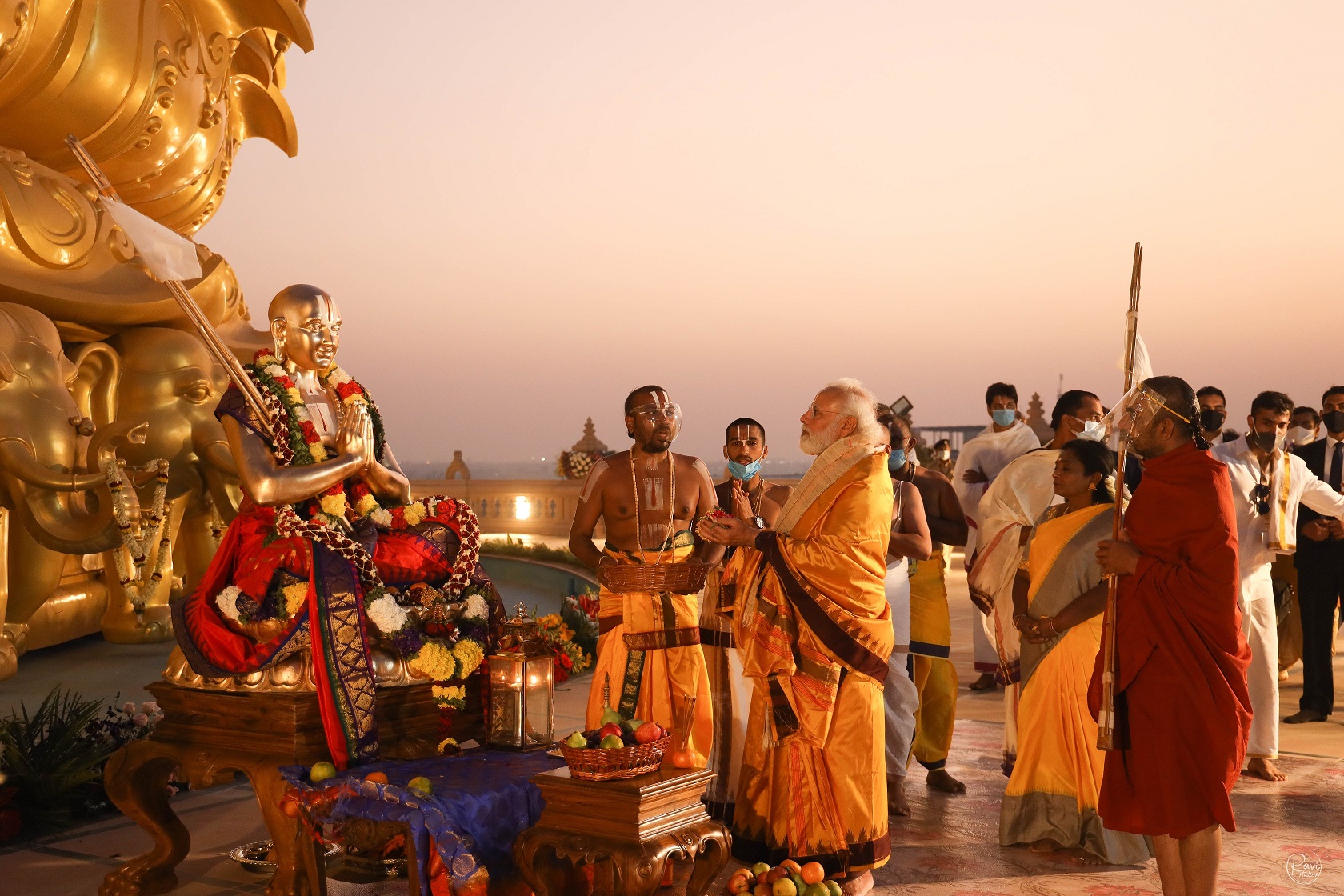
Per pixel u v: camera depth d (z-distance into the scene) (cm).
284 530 397
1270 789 586
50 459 775
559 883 375
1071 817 475
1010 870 459
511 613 1280
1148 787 364
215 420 988
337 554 402
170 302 965
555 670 445
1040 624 474
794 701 430
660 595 480
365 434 421
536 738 418
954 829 516
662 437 498
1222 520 362
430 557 429
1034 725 485
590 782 342
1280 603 868
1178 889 373
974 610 837
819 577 429
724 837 364
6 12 853
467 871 336
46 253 879
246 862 441
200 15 1054
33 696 765
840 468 434
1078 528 475
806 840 430
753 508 536
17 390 773
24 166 899
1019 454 822
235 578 416
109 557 1012
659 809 343
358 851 447
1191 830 358
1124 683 370
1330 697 775
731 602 459
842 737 428
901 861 471
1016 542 552
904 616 546
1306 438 966
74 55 917
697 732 484
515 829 366
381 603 402
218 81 1091
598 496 501
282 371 418
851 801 426
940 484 600
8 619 862
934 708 584
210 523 1050
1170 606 364
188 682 416
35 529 766
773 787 442
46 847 474
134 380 962
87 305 900
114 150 986
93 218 933
